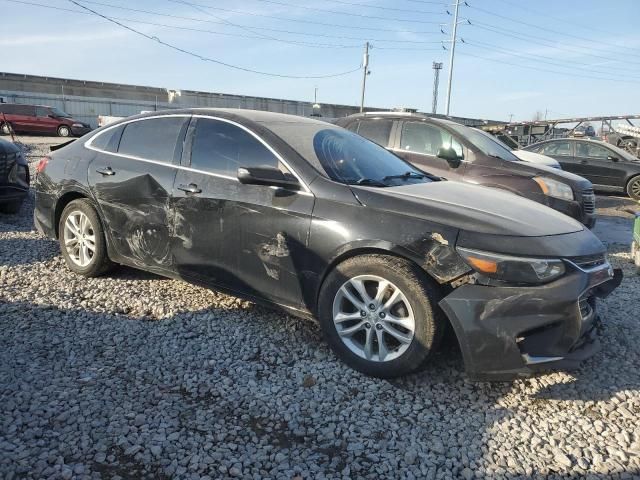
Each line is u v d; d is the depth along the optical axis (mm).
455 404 3039
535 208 3629
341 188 3420
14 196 6910
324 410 2920
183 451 2508
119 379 3109
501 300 2918
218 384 3113
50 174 4949
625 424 2912
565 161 14562
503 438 2744
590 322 3146
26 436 2527
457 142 6996
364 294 3252
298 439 2670
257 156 3758
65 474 2293
